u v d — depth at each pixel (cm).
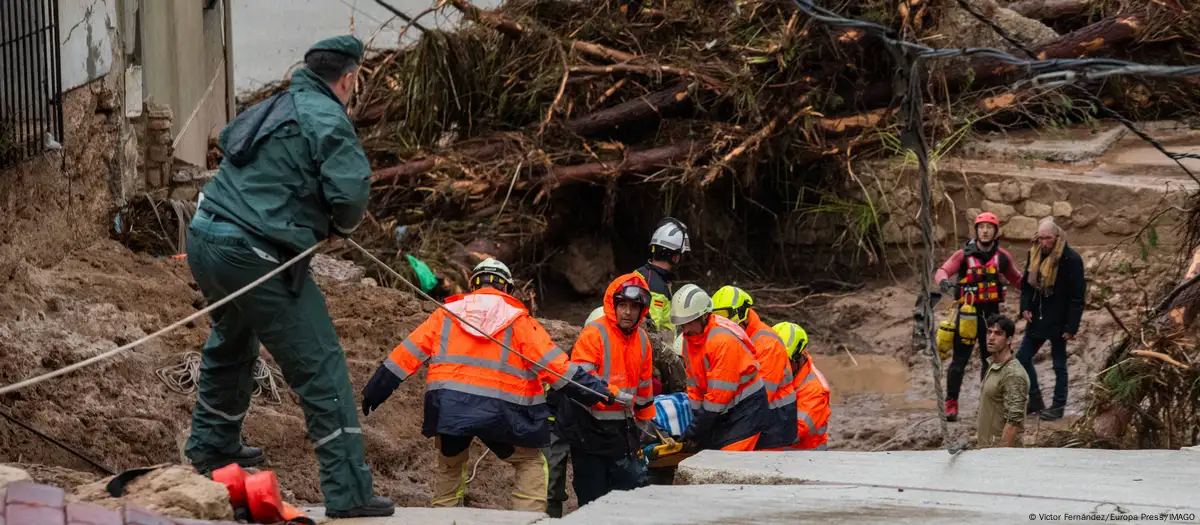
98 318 1528
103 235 1928
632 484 1261
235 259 848
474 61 2655
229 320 914
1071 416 1894
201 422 967
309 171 860
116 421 1267
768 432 1302
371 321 1869
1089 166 2591
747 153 2623
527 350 1135
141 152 2112
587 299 2748
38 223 1647
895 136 2659
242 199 856
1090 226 2428
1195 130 2794
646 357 1241
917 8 2648
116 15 1966
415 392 1664
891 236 2659
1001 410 1553
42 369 1287
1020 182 2500
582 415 1227
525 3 2811
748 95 2614
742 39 2734
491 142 2630
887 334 2408
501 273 1178
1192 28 2703
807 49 2594
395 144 2666
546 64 2692
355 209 855
